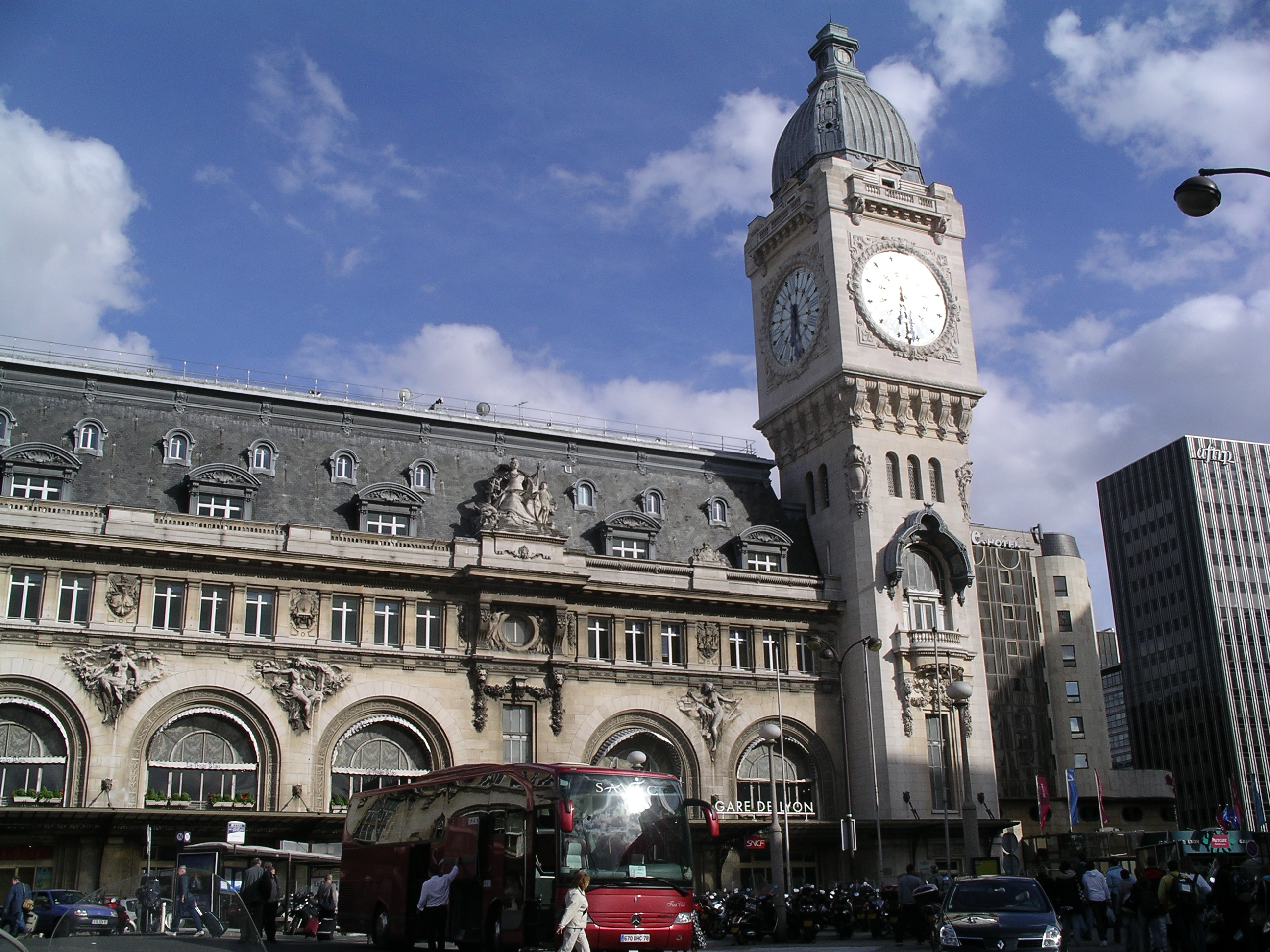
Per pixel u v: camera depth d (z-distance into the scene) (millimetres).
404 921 40406
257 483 63906
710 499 77938
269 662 60688
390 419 71375
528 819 35438
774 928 50656
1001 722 102125
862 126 84000
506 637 65938
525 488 68875
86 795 55844
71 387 64438
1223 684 150125
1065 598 107250
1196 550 156250
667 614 70375
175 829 56562
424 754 63281
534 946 34219
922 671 72688
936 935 32188
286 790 59469
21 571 57312
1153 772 104938
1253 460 161750
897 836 70125
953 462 78375
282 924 55438
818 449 79125
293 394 69875
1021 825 88625
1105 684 184125
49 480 60344
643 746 68812
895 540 74062
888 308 78750
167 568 59750
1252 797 146375
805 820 70875
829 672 73625
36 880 54531
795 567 76812
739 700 70812
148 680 58156
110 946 30922
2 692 55719
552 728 65375
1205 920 35406
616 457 77375
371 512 66062
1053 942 30562
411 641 63688
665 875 35375
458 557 65438
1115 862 64375
